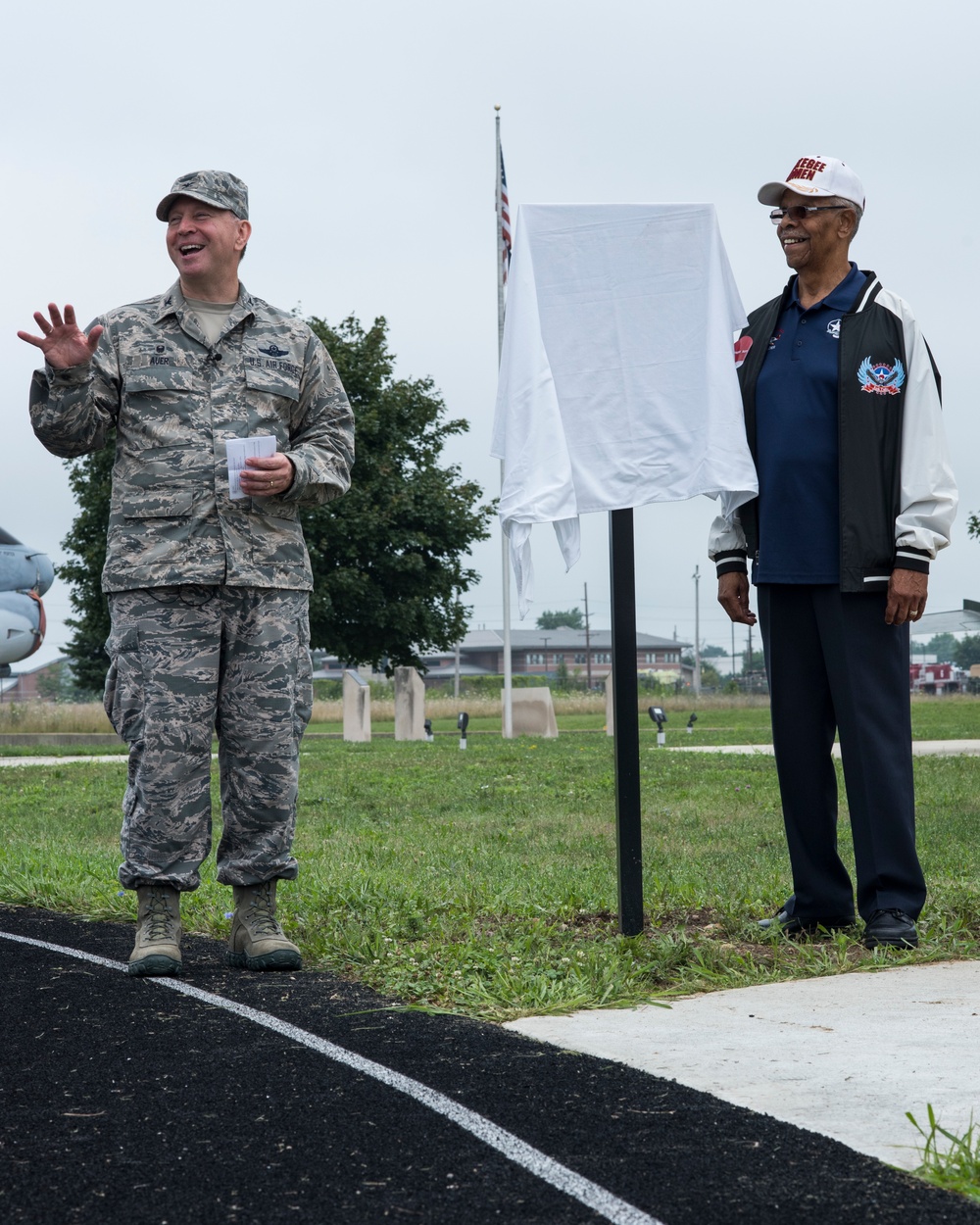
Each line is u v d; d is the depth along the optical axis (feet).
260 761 14.08
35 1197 7.42
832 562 14.44
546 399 14.15
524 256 14.37
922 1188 7.32
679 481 14.15
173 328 14.24
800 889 15.07
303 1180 7.59
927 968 13.25
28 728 95.81
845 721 14.48
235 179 14.48
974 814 29.40
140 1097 9.22
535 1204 7.15
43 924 17.22
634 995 12.17
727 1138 8.11
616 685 14.52
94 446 14.16
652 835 27.61
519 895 17.93
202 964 14.35
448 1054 10.20
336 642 104.94
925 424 14.25
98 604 106.73
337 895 17.46
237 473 13.65
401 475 106.42
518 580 14.20
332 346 104.68
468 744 72.38
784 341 14.84
